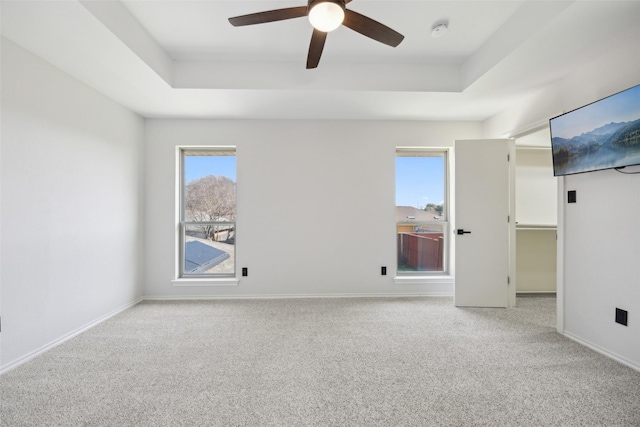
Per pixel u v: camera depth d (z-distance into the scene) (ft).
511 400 5.17
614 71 6.51
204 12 6.59
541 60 7.06
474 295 10.46
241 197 11.46
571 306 7.68
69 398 5.23
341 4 4.70
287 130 11.51
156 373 6.05
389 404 5.07
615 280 6.48
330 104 9.99
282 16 5.10
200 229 11.94
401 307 10.34
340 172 11.61
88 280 8.43
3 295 6.11
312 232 11.57
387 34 5.40
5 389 5.49
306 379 5.83
